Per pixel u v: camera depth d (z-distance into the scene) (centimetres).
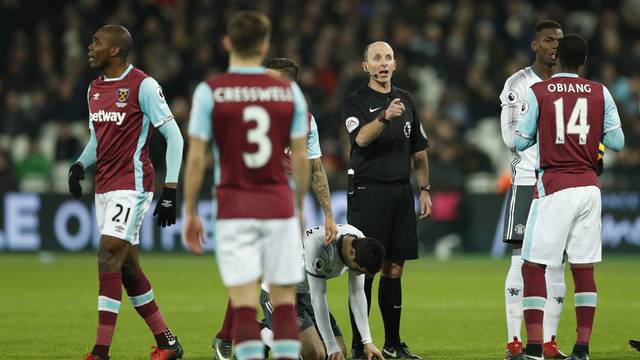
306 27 8131
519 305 2930
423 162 3189
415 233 3094
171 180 2750
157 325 2861
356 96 3119
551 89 2719
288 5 8425
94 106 2764
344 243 2647
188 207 2089
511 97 2992
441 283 5297
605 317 3931
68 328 3591
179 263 6347
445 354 3072
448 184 6869
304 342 2683
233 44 2133
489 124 8056
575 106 2700
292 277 2120
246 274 2088
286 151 2839
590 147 2703
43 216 6738
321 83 7838
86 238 6744
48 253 6731
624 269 6028
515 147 2817
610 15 8588
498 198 6831
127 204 2728
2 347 3142
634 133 7188
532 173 2928
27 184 6738
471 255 6856
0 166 7169
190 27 8281
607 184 6694
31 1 8450
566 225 2686
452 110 7800
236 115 2091
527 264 2748
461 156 7112
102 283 2717
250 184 2105
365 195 3069
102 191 2761
